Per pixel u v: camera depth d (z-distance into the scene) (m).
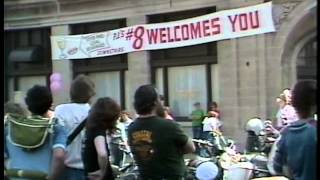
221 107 16.03
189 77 16.86
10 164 4.90
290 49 15.26
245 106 15.56
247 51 15.52
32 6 19.25
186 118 16.73
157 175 4.57
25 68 19.62
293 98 3.82
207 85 16.47
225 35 13.33
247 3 15.19
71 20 18.64
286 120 9.00
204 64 16.55
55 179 4.78
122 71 17.95
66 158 5.16
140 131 4.65
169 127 4.59
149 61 17.39
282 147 3.88
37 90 4.93
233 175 7.03
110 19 17.92
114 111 4.93
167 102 17.20
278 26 15.18
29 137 4.78
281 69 15.23
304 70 15.25
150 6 17.14
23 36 19.80
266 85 15.28
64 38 14.67
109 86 18.20
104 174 4.87
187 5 16.52
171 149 4.59
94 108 4.95
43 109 4.93
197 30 13.51
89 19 18.30
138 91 4.69
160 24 13.76
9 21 19.72
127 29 14.02
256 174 7.02
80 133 5.22
